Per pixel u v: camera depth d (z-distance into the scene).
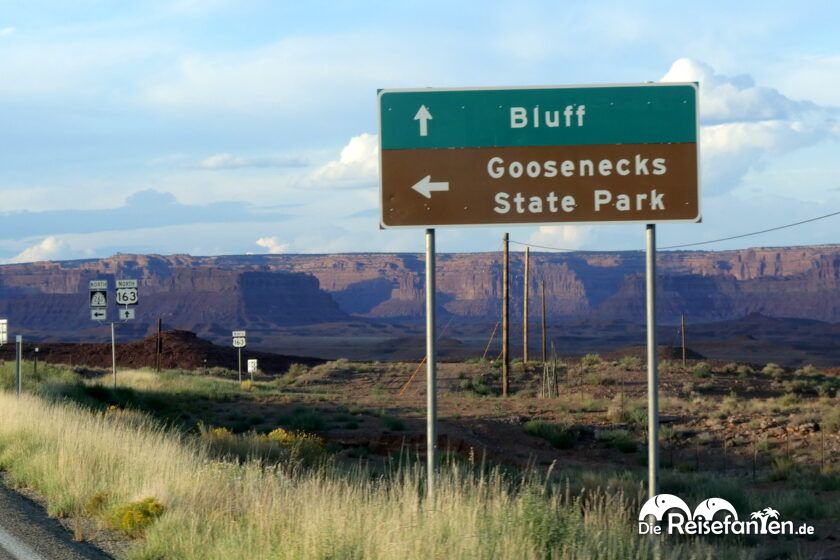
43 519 12.52
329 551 8.91
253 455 21.39
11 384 40.06
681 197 11.34
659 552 9.64
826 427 37.12
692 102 11.38
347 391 73.88
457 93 11.52
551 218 11.43
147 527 11.34
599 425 41.38
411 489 11.12
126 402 40.50
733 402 48.75
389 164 11.52
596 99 11.44
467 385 69.88
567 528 9.77
